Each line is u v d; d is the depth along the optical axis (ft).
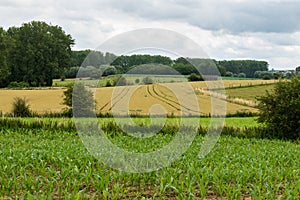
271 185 33.09
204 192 30.17
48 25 230.27
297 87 81.46
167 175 35.94
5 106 151.94
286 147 63.57
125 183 34.96
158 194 32.68
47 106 146.00
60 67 226.99
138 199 31.24
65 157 45.80
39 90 190.80
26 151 49.65
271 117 81.35
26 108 115.96
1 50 211.20
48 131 81.92
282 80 83.97
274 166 44.65
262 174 36.55
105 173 37.78
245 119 115.34
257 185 33.91
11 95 175.94
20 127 85.46
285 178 38.52
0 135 76.23
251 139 76.33
